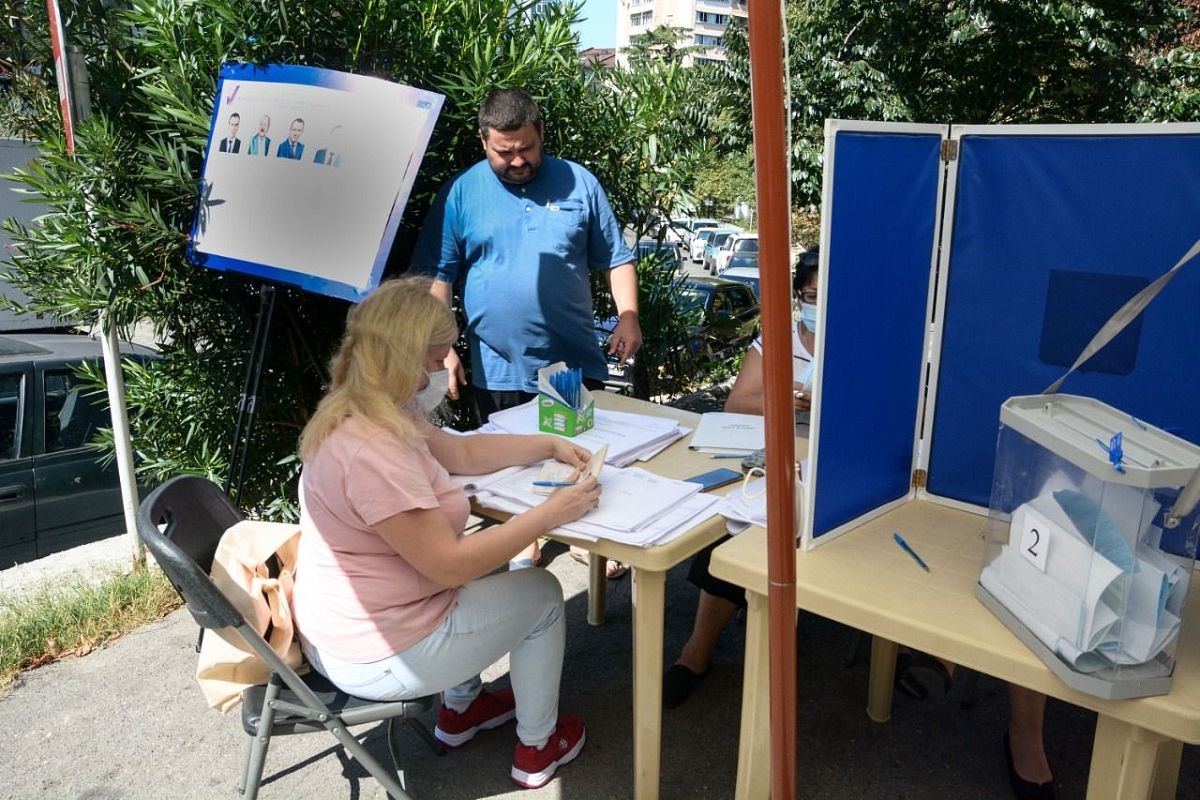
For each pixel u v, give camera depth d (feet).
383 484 5.43
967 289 6.13
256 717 5.98
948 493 6.50
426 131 8.39
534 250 9.70
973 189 5.99
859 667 8.95
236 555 5.98
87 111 10.18
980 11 31.63
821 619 9.91
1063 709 8.16
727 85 31.96
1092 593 4.12
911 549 5.74
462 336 12.31
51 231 10.64
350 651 5.77
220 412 12.11
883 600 5.05
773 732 4.55
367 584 5.72
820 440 5.54
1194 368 5.37
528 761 7.13
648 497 6.38
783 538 4.19
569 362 10.36
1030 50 32.65
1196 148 5.14
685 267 15.65
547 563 11.59
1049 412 4.87
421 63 11.26
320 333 12.03
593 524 5.96
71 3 10.96
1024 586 4.64
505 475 6.89
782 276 3.78
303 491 5.82
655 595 6.19
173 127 10.87
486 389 10.36
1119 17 32.40
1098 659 4.19
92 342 17.47
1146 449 4.31
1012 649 4.55
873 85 33.04
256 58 10.55
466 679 6.24
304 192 8.87
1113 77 32.40
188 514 6.15
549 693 6.97
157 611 10.39
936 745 7.72
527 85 11.71
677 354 16.07
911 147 5.71
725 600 8.18
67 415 16.11
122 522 16.70
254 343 10.00
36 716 8.38
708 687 8.59
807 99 33.32
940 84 34.88
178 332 11.81
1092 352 4.82
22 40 11.68
